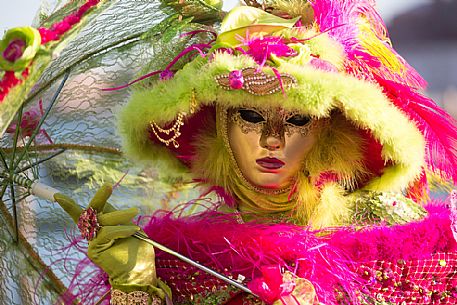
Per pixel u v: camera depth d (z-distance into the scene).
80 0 3.02
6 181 3.27
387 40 3.35
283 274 3.12
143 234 3.17
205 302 3.20
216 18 3.34
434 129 3.30
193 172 3.38
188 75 3.20
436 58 5.04
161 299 3.15
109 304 3.26
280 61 3.15
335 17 3.25
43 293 3.35
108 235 3.13
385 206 3.27
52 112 3.41
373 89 3.16
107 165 3.50
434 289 3.20
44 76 3.38
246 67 3.14
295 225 3.23
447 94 4.80
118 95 3.45
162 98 3.22
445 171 3.34
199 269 3.21
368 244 3.18
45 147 3.40
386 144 3.20
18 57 2.90
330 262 3.17
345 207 3.27
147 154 3.38
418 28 5.12
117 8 3.40
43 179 3.41
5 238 3.34
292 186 3.27
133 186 3.53
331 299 3.16
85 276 3.33
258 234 3.20
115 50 3.42
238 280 3.15
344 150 3.27
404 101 3.28
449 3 5.11
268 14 3.23
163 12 3.37
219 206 3.36
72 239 3.40
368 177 3.31
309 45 3.20
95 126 3.47
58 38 2.93
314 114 3.14
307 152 3.24
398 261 3.18
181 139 3.36
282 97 3.13
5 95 2.92
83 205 3.47
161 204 3.54
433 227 3.21
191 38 3.36
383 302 3.17
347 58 3.24
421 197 3.35
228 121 3.26
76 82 3.43
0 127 2.93
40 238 3.39
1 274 3.35
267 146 3.21
